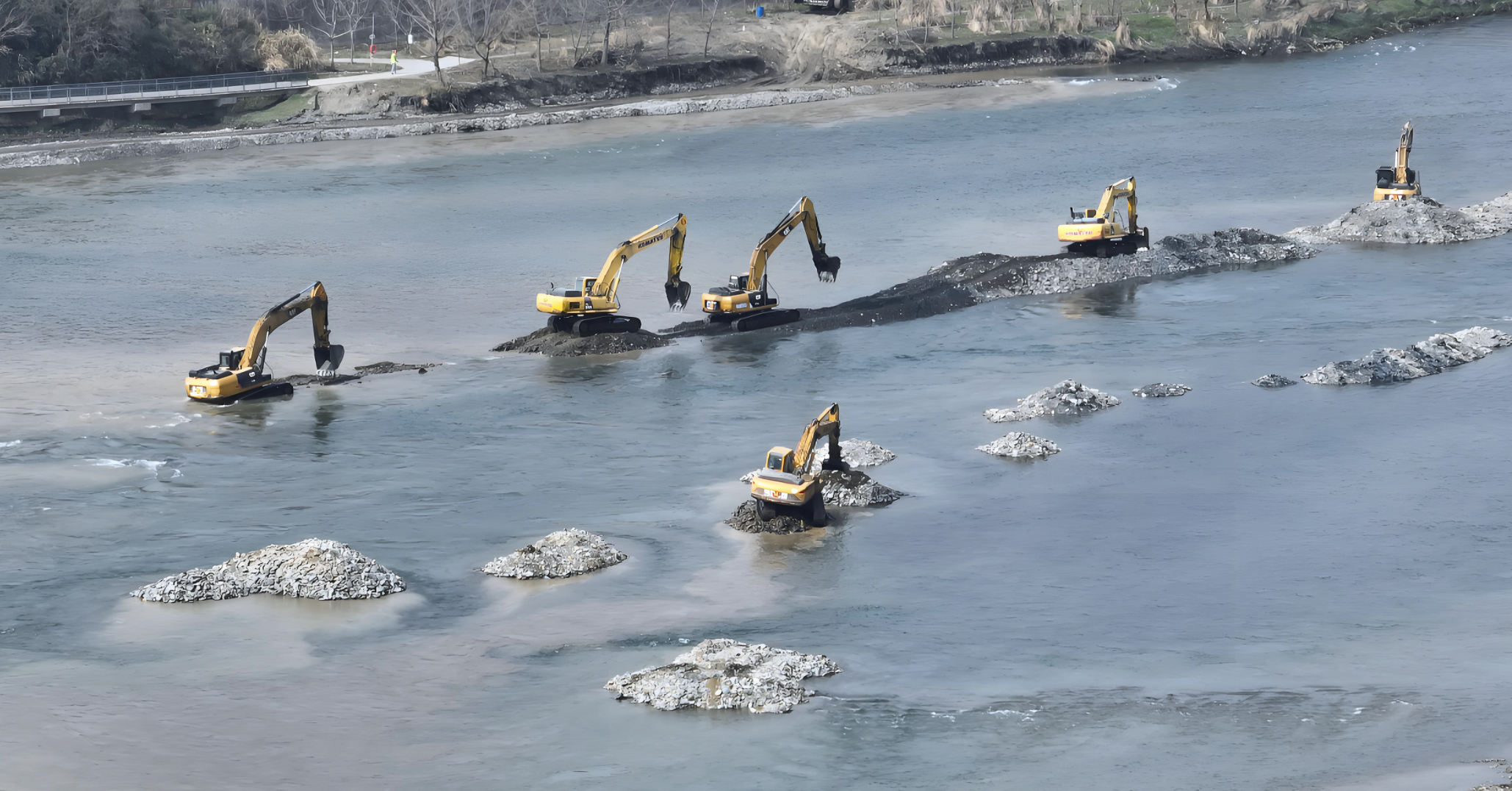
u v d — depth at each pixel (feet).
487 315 414.41
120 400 328.49
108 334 390.83
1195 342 360.69
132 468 279.08
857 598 207.51
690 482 267.80
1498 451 267.18
